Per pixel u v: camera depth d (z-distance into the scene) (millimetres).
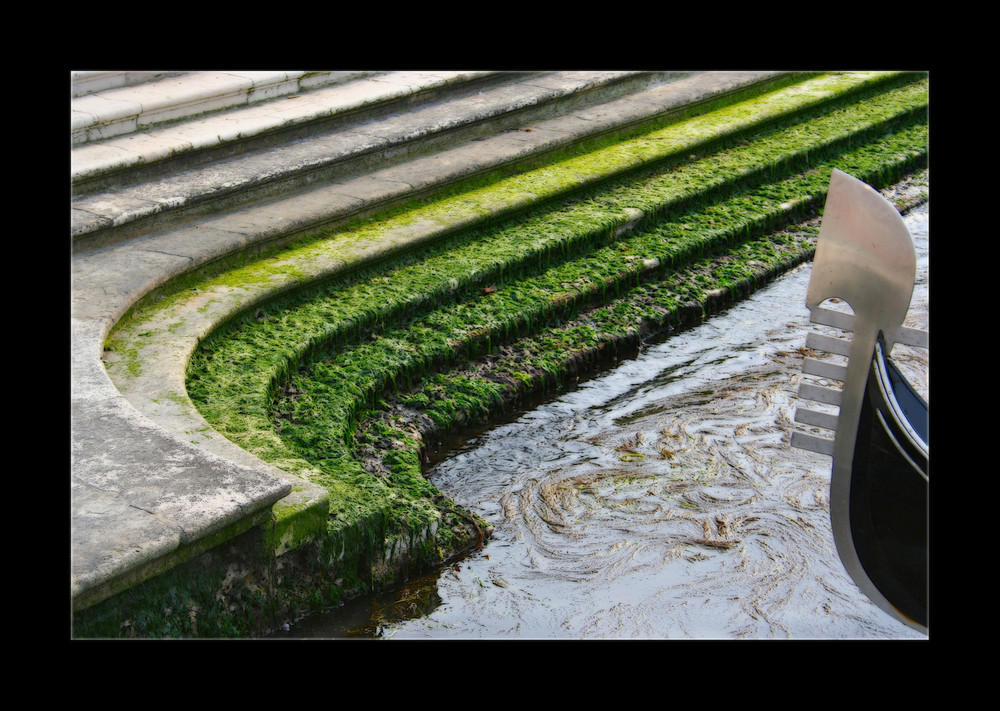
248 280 5180
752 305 6504
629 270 6238
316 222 5785
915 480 3225
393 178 6445
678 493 4535
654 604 3754
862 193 3150
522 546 4102
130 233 5355
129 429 3598
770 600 3812
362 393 4715
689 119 8438
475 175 6738
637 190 7172
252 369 4551
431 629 3553
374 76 7520
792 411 5289
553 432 5031
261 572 3355
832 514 3480
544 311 5719
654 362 5777
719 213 7223
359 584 3680
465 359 5316
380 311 5234
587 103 8109
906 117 9344
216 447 3693
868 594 3535
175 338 4531
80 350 4152
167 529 3010
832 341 3320
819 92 9211
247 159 6234
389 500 3938
